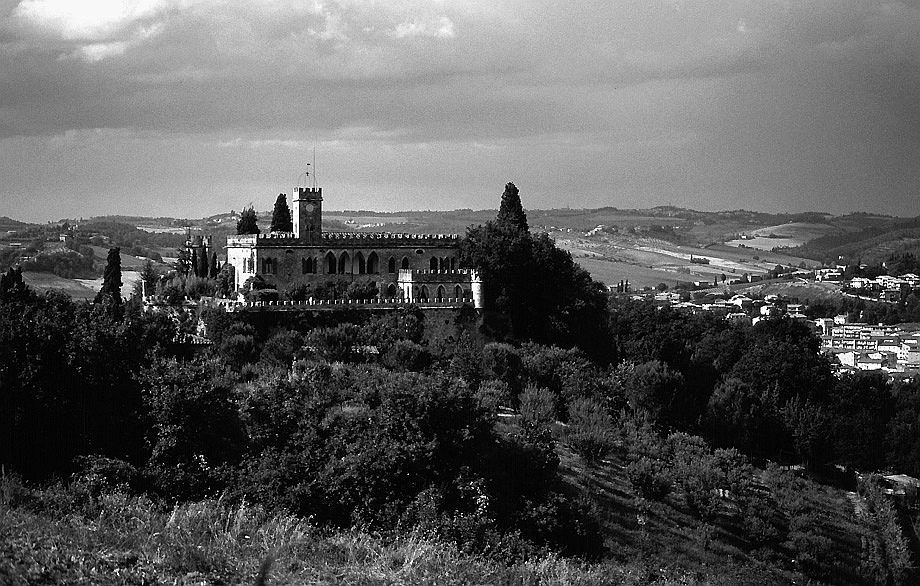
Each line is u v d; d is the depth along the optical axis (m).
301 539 49.47
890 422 192.50
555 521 83.19
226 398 87.19
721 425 176.00
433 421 86.50
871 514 143.00
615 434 138.62
